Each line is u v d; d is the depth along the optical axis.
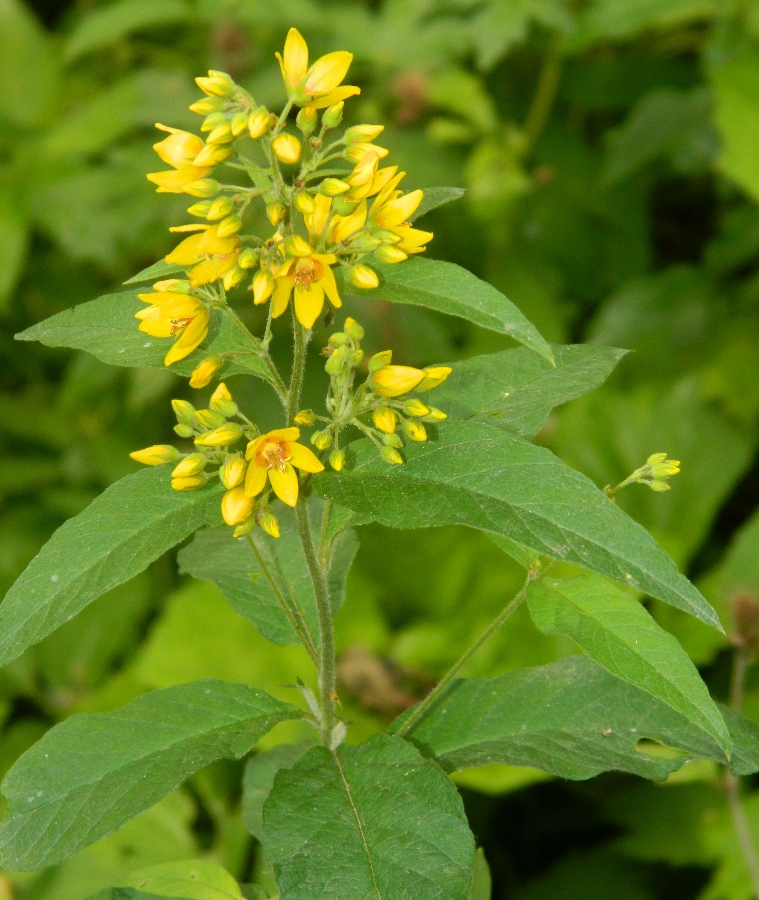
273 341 1.17
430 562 1.13
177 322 0.71
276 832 0.70
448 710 0.76
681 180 1.51
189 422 0.72
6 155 1.33
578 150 1.36
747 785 1.00
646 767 0.74
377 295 0.69
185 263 0.70
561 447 1.24
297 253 0.69
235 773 1.00
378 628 1.09
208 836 0.98
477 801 1.08
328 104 0.70
